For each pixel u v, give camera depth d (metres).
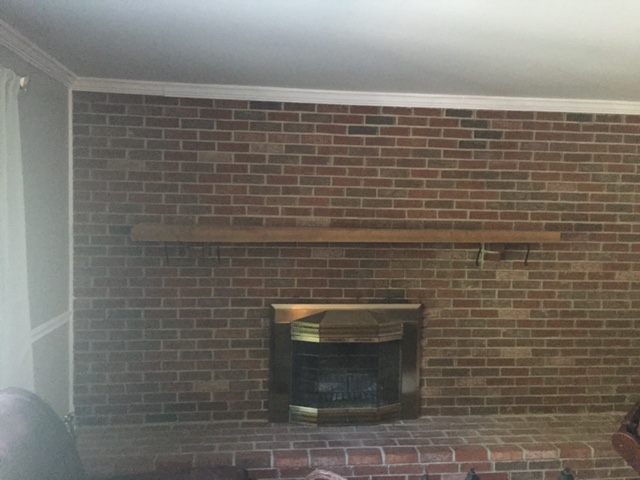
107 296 2.98
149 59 2.46
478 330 3.23
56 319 2.74
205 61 2.47
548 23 1.83
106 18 1.92
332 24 1.91
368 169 3.10
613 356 3.32
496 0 1.64
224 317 3.06
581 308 3.28
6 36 2.09
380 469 2.78
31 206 2.45
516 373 3.27
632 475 2.91
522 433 3.04
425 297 3.19
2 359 1.94
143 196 2.97
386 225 3.12
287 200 3.06
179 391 3.05
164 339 3.03
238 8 1.78
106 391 3.00
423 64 2.40
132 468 2.64
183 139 2.98
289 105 3.03
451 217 3.16
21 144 2.34
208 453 2.70
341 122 3.06
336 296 3.12
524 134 3.17
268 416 3.10
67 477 1.98
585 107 3.18
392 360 3.14
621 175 3.24
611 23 1.82
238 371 3.09
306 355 3.07
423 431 3.04
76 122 2.90
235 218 3.04
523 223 3.21
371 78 2.69
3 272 1.92
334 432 3.00
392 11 1.76
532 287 3.25
